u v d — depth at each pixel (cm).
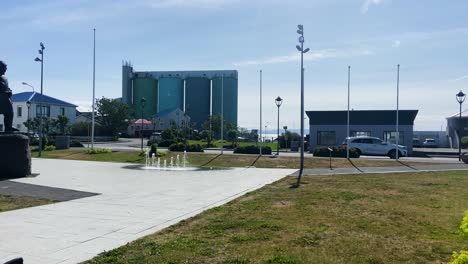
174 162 2923
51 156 3472
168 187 1572
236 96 8494
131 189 1505
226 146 5372
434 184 1684
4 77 2016
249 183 1720
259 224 900
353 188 1546
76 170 2278
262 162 2884
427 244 748
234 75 8544
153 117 8731
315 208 1108
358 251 700
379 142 3856
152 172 2205
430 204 1183
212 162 2920
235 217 986
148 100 9125
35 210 1076
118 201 1233
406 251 703
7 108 1986
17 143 1884
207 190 1492
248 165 2766
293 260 644
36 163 2797
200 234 816
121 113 7644
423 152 4834
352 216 998
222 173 2181
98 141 6969
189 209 1102
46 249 706
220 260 643
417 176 2034
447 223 926
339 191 1455
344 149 3441
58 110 7525
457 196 1344
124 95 9250
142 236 803
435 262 646
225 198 1300
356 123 5181
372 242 759
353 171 2333
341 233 824
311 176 2034
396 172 2267
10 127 2000
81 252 689
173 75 9150
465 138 6069
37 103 7056
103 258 653
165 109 9006
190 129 7650
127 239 779
